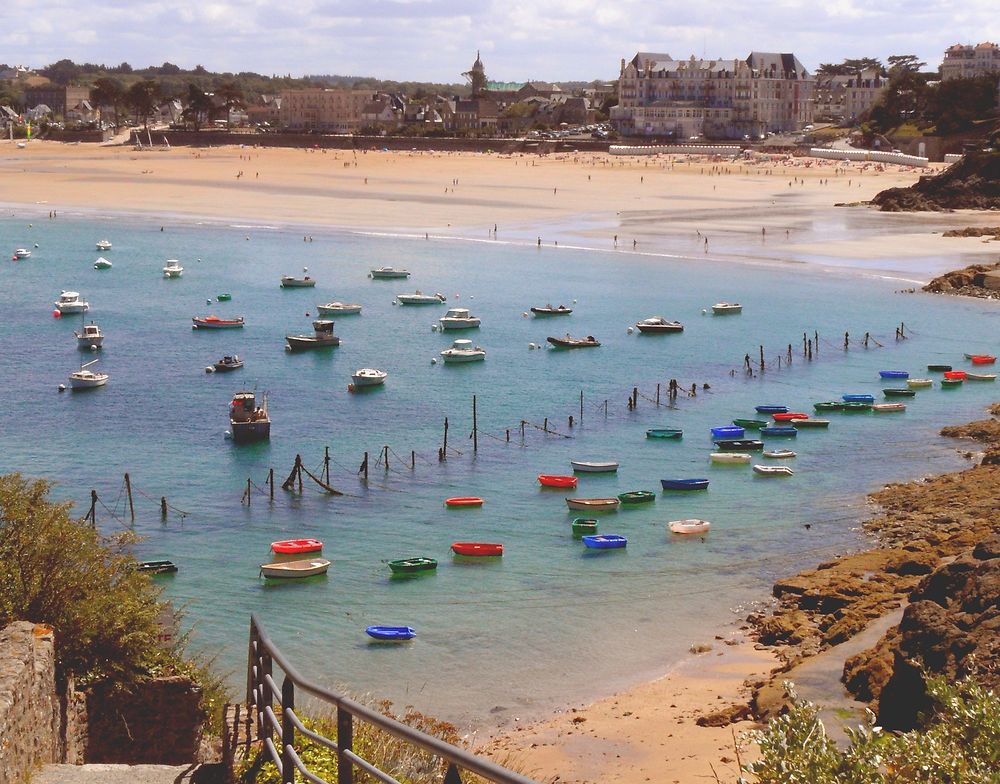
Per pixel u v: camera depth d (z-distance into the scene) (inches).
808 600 2117.4
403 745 856.3
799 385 4158.5
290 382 4143.7
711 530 2628.0
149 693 1009.5
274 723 650.2
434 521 2719.0
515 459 3228.3
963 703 772.0
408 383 4141.2
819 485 2979.8
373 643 2046.0
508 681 1872.5
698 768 1444.4
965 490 2733.8
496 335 5054.1
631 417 3690.9
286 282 6254.9
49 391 3951.8
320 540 2591.0
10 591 997.2
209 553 2504.9
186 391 3981.3
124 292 6048.2
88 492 2915.8
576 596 2244.1
